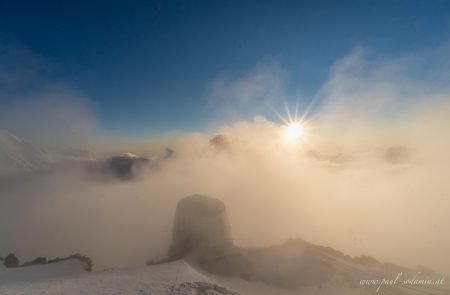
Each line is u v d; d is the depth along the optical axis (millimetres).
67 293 18109
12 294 18094
